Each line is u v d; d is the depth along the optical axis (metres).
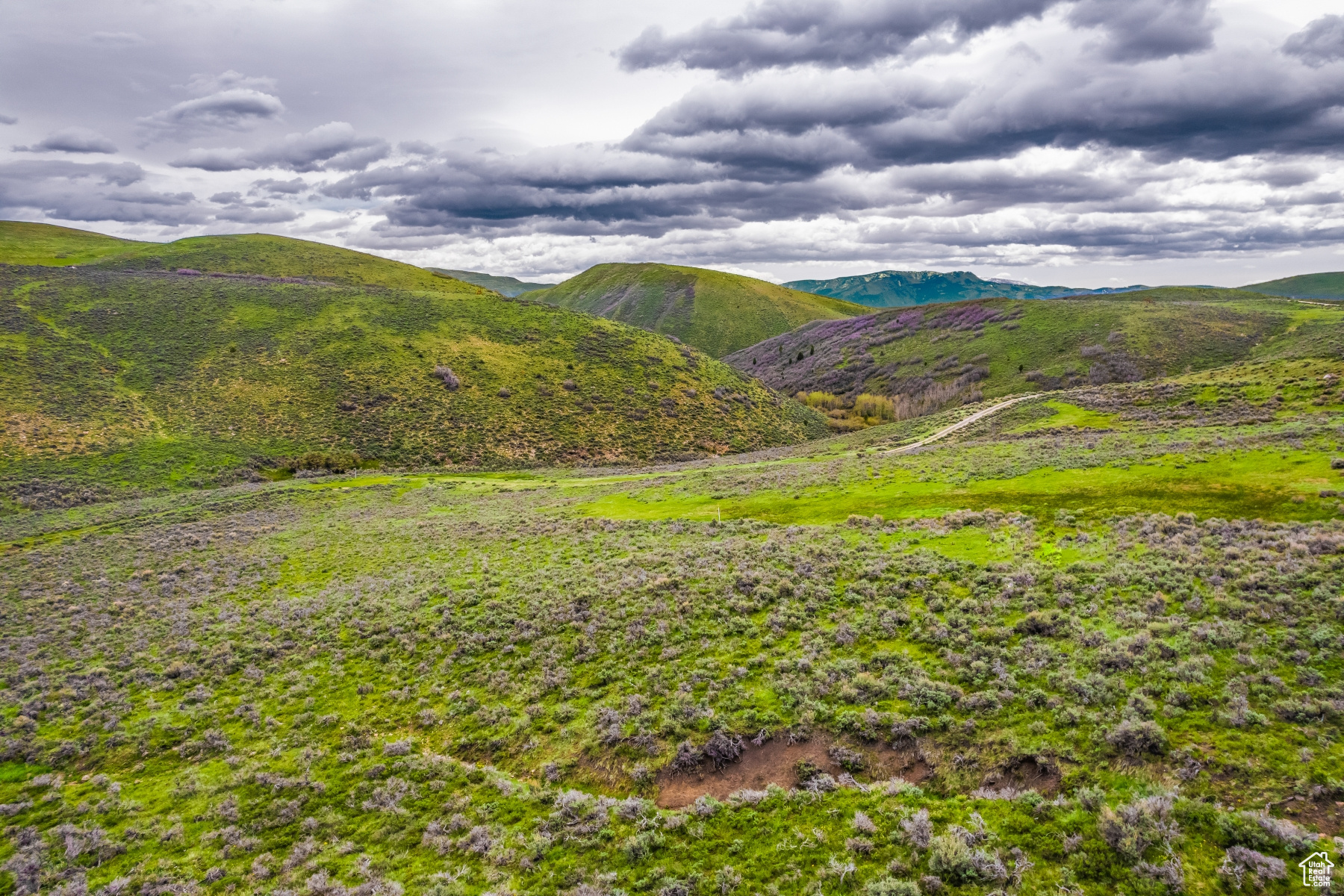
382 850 14.37
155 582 37.66
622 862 12.89
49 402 75.69
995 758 14.09
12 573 40.91
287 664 24.73
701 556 30.28
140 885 14.03
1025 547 25.47
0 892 14.12
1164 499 28.69
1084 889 10.41
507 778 16.58
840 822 12.98
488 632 24.83
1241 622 16.92
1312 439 34.53
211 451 75.19
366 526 49.22
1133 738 13.38
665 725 17.08
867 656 18.98
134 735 20.41
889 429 92.06
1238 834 10.60
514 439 89.94
